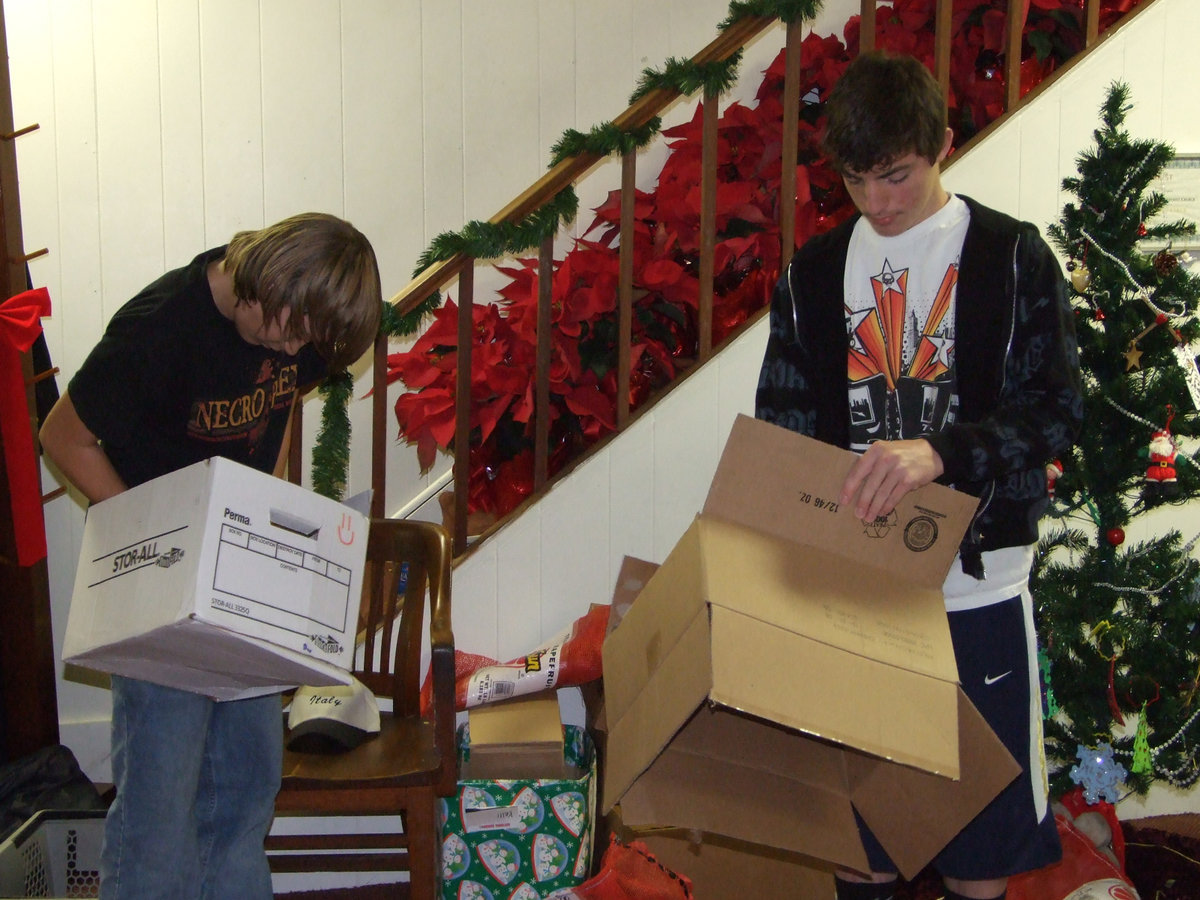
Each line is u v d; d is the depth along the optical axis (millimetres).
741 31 2000
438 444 2227
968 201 1372
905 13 2496
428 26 2766
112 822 1354
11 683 2221
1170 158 1786
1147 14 2008
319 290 1194
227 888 1448
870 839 1480
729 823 1254
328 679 1256
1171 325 1771
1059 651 1791
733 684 1045
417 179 2801
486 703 1923
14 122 2537
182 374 1261
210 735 1479
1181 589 1815
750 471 1245
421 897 1632
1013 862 1354
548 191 2021
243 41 2660
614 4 2850
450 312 2248
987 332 1313
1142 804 2262
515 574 2098
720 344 2084
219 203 2682
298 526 1284
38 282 2586
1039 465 1271
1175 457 1768
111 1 2568
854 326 1404
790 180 2104
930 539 1243
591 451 2090
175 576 1144
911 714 1104
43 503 2447
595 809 1954
